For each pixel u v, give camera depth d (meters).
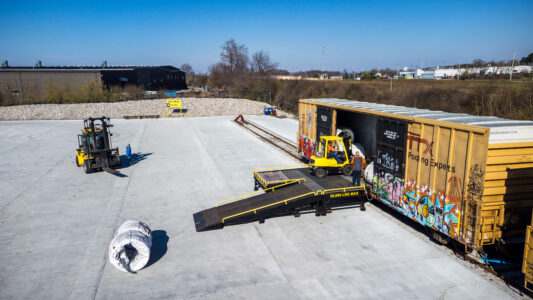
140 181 15.64
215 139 26.14
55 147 23.22
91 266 8.51
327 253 8.95
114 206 12.55
